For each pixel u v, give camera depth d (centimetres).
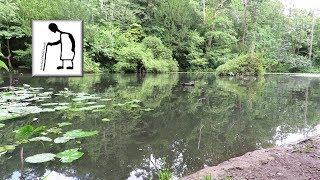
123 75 1831
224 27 2869
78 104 675
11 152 360
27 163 329
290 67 3078
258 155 360
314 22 3459
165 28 2591
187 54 2652
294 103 831
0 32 1582
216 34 2683
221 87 1223
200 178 291
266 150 384
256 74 2150
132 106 692
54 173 305
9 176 295
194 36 2570
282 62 3125
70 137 407
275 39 3191
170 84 1273
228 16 3100
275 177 293
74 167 324
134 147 400
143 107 695
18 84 1066
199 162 351
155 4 2688
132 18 2483
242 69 2094
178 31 2588
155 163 344
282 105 791
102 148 391
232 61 2134
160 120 565
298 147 395
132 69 2112
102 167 327
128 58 2067
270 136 476
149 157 364
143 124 529
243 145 424
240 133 491
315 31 3456
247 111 689
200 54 2617
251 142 440
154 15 2611
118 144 410
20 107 583
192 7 2731
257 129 521
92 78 1491
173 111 659
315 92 1116
